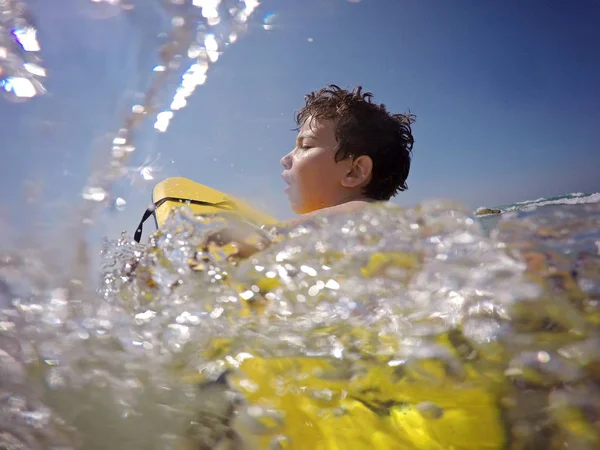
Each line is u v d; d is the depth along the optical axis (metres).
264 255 1.19
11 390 0.73
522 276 0.83
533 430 0.61
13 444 0.64
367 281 0.99
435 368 0.73
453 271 0.89
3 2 1.18
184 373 0.81
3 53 1.18
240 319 0.98
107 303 1.05
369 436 0.66
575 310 0.74
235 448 0.67
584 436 0.59
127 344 0.88
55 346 0.85
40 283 1.05
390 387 0.73
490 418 0.64
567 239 0.90
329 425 0.69
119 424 0.68
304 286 1.04
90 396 0.73
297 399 0.74
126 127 1.31
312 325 0.92
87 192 1.22
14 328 0.90
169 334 0.92
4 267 1.07
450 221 1.05
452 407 0.67
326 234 1.18
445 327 0.79
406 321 0.84
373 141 2.14
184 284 1.15
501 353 0.71
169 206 1.85
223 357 0.85
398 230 1.08
